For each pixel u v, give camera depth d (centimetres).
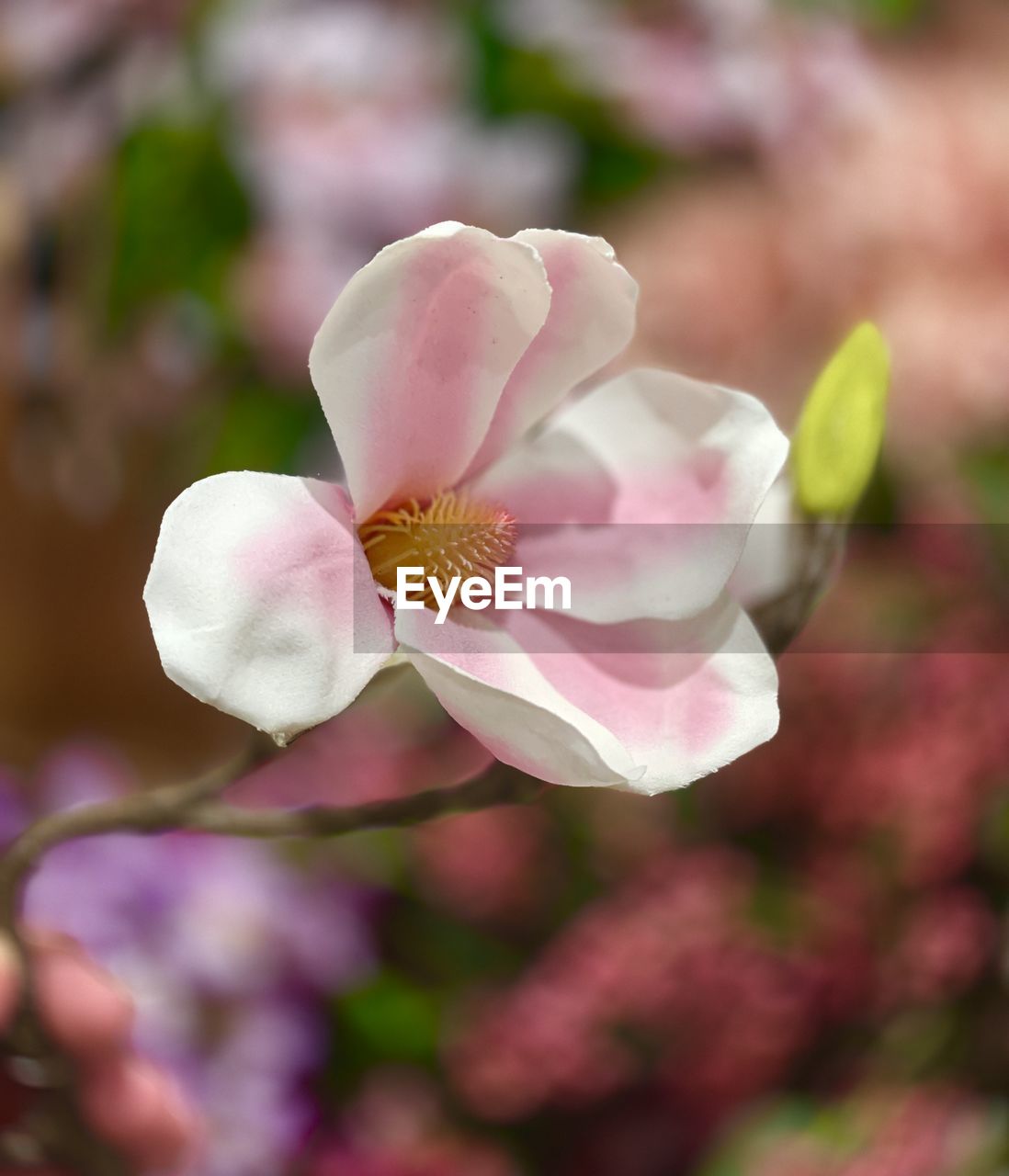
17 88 104
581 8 98
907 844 79
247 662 56
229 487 57
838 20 100
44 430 115
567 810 88
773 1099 79
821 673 81
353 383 58
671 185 98
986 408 79
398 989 89
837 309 82
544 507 61
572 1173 81
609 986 78
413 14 100
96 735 146
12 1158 72
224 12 99
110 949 85
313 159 95
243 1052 86
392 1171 82
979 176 82
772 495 62
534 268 57
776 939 79
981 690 79
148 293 98
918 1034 79
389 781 92
